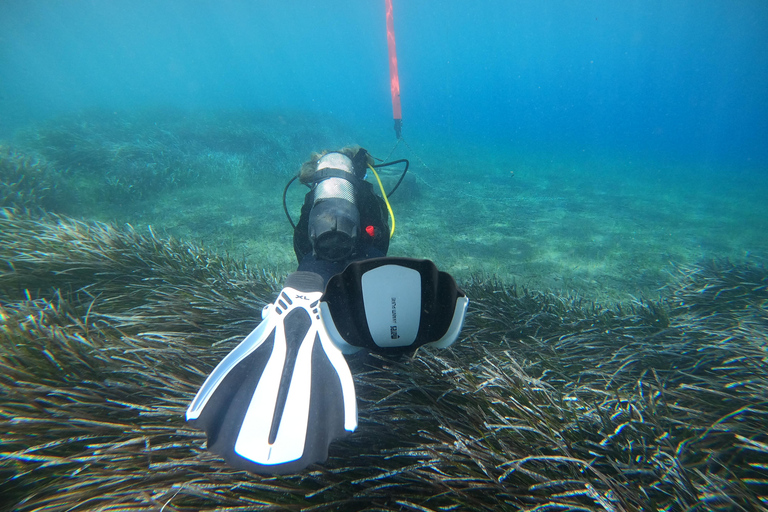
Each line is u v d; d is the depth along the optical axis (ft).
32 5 151.64
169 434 4.42
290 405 3.83
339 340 4.53
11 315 6.44
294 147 46.83
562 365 7.80
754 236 28.14
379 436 4.72
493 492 4.04
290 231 22.84
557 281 18.12
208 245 19.67
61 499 3.67
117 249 10.08
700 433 5.26
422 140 85.05
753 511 3.88
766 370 6.84
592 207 36.17
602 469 4.46
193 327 7.57
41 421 4.27
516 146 97.40
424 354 6.31
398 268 4.35
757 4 167.12
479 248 22.47
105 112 46.75
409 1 231.09
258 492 3.89
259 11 255.29
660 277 18.78
